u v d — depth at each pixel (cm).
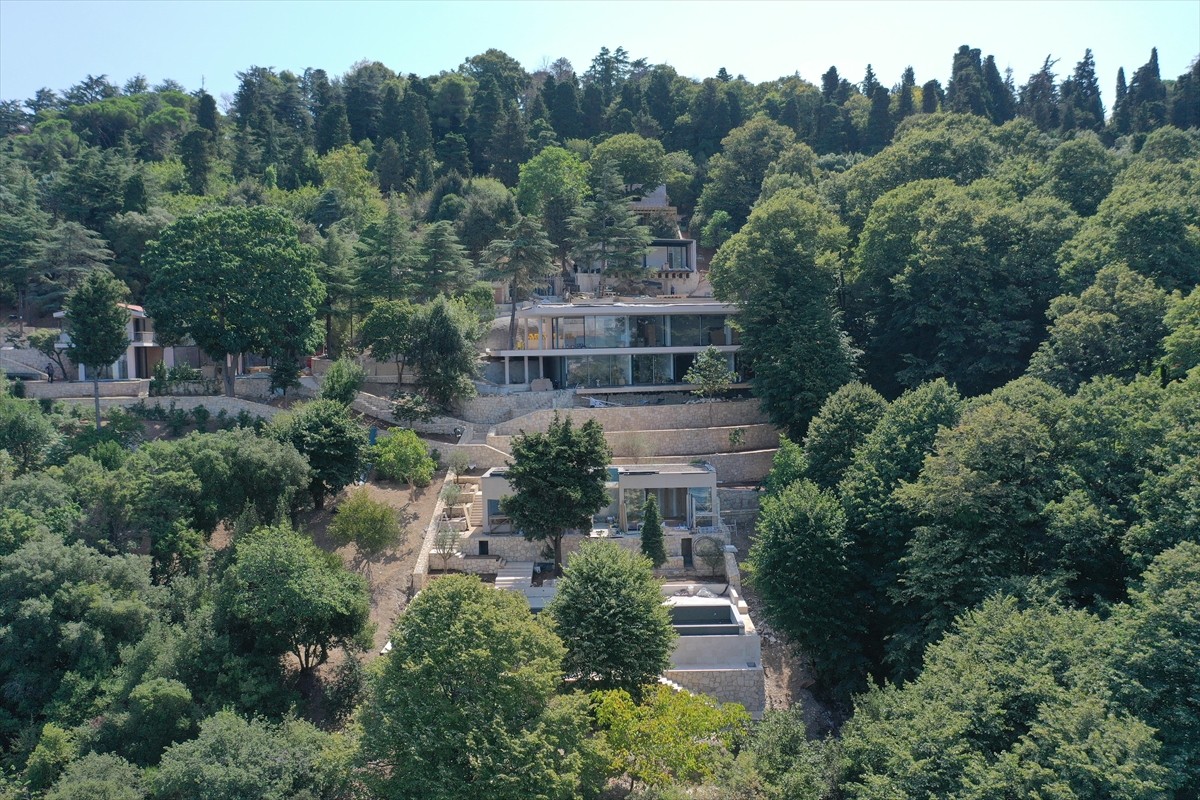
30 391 7444
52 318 9306
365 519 5725
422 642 3700
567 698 3862
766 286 7638
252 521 5341
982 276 7419
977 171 9831
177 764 3716
